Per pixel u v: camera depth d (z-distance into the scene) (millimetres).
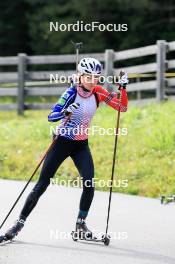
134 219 21719
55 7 72750
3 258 16641
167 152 29406
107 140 31969
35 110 47656
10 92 46906
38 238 18969
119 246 18172
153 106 37312
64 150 18203
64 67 76250
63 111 17812
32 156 31859
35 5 77875
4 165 31641
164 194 25969
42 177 18375
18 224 18406
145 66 40344
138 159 29312
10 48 81875
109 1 70562
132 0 69375
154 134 31234
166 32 71125
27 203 18391
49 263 16250
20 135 35438
